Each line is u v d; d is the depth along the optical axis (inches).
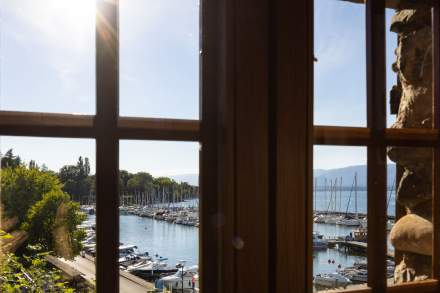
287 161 31.0
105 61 29.0
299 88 31.7
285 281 30.7
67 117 28.1
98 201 28.5
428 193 47.2
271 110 31.1
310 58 32.3
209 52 31.4
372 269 37.6
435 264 40.2
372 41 37.8
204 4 31.5
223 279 29.7
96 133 28.6
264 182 30.6
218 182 30.7
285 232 30.8
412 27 49.0
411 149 48.8
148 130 29.8
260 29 31.0
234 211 29.8
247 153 30.2
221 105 30.6
